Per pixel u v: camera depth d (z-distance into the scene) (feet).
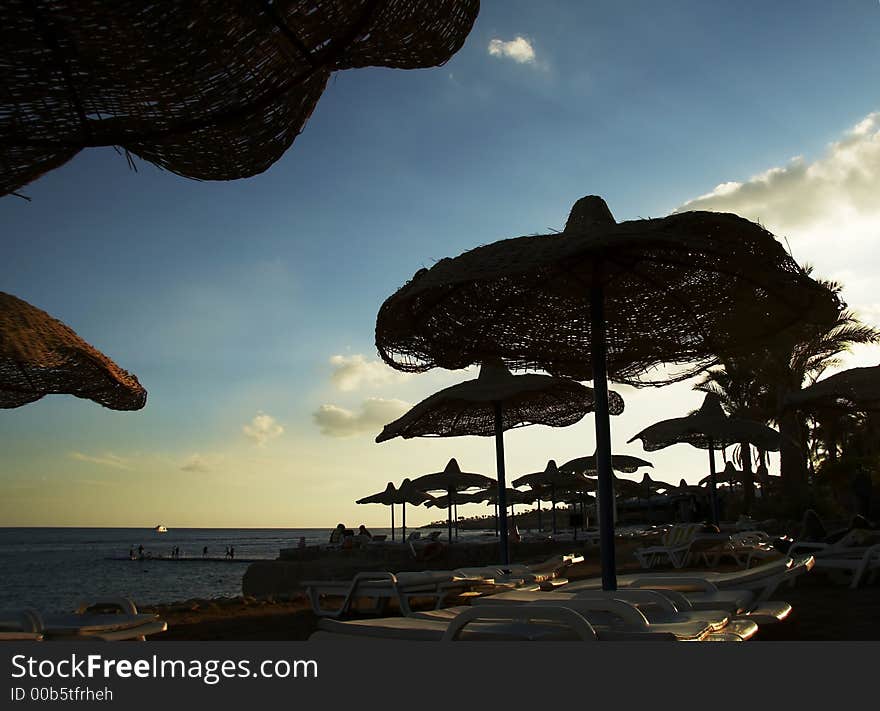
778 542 40.16
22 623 13.98
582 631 9.21
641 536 73.41
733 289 18.99
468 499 96.53
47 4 6.86
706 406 57.41
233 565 250.57
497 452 35.73
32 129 8.14
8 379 20.53
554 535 85.25
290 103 8.69
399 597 22.85
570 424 36.96
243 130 8.69
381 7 7.80
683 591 17.31
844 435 101.86
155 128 8.36
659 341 22.15
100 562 270.87
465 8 8.55
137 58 7.48
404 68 9.13
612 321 22.15
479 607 9.73
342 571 77.30
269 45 7.76
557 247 15.28
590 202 18.57
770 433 54.24
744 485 93.86
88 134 8.34
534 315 21.44
